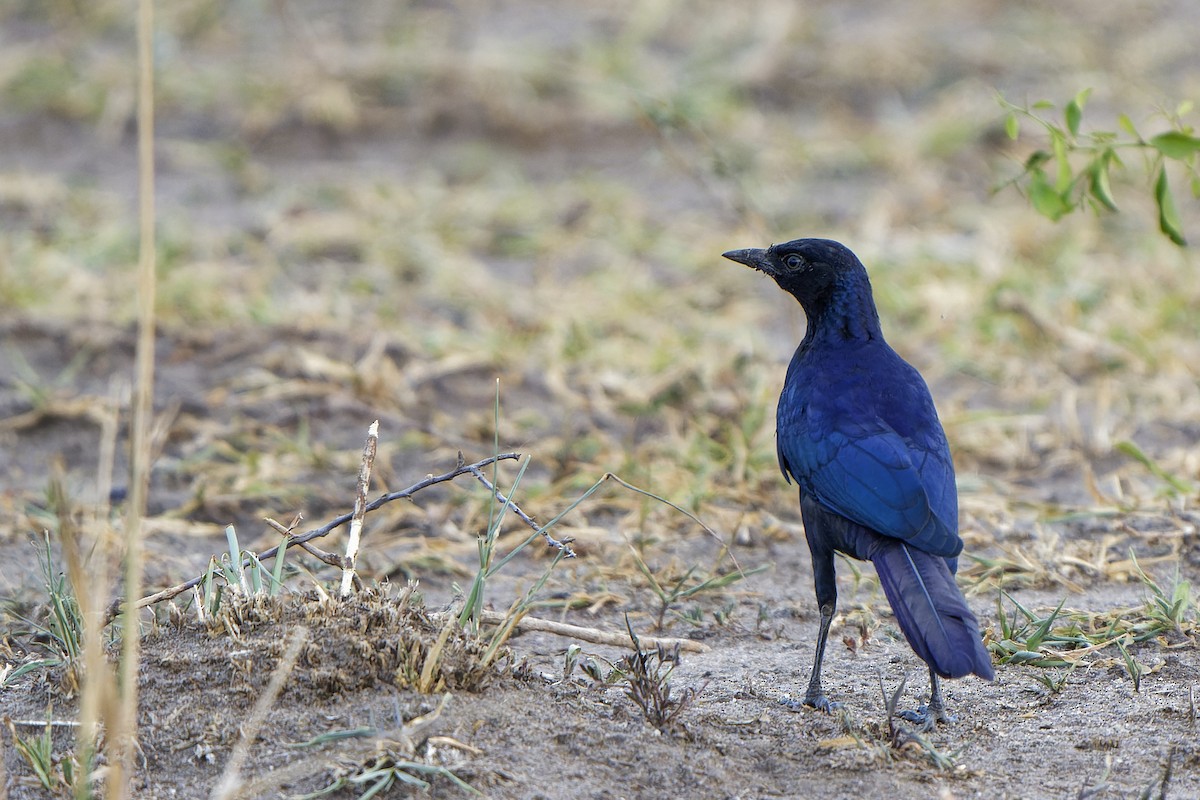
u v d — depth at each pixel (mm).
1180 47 27391
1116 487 12398
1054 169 21281
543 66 25406
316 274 18719
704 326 16938
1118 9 29141
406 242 19672
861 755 7492
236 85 25047
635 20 27547
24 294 16844
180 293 17219
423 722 7004
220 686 7328
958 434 13883
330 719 7148
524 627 8281
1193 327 16656
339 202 21422
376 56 25781
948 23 28281
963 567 10695
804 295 9234
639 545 11141
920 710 8195
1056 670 8781
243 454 13266
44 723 7309
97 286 17500
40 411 13875
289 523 11891
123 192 21844
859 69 26062
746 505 12141
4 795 6711
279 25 27297
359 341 15961
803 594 10422
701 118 23812
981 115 24000
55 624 8523
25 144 23688
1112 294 17625
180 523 11672
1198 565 10672
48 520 11539
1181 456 13164
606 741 7383
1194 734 7805
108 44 26734
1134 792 7176
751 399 14297
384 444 13594
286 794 6680
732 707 8258
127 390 14641
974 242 19672
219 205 21531
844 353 8930
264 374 14875
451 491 12523
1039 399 14766
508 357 15844
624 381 15055
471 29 27531
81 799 6211
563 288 18531
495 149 24031
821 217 20844
